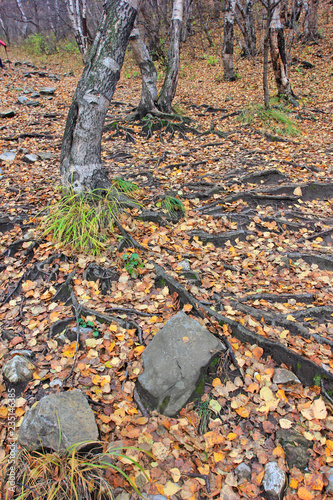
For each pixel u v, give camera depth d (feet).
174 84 28.84
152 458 6.93
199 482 6.61
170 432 7.33
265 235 14.24
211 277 11.55
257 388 8.14
